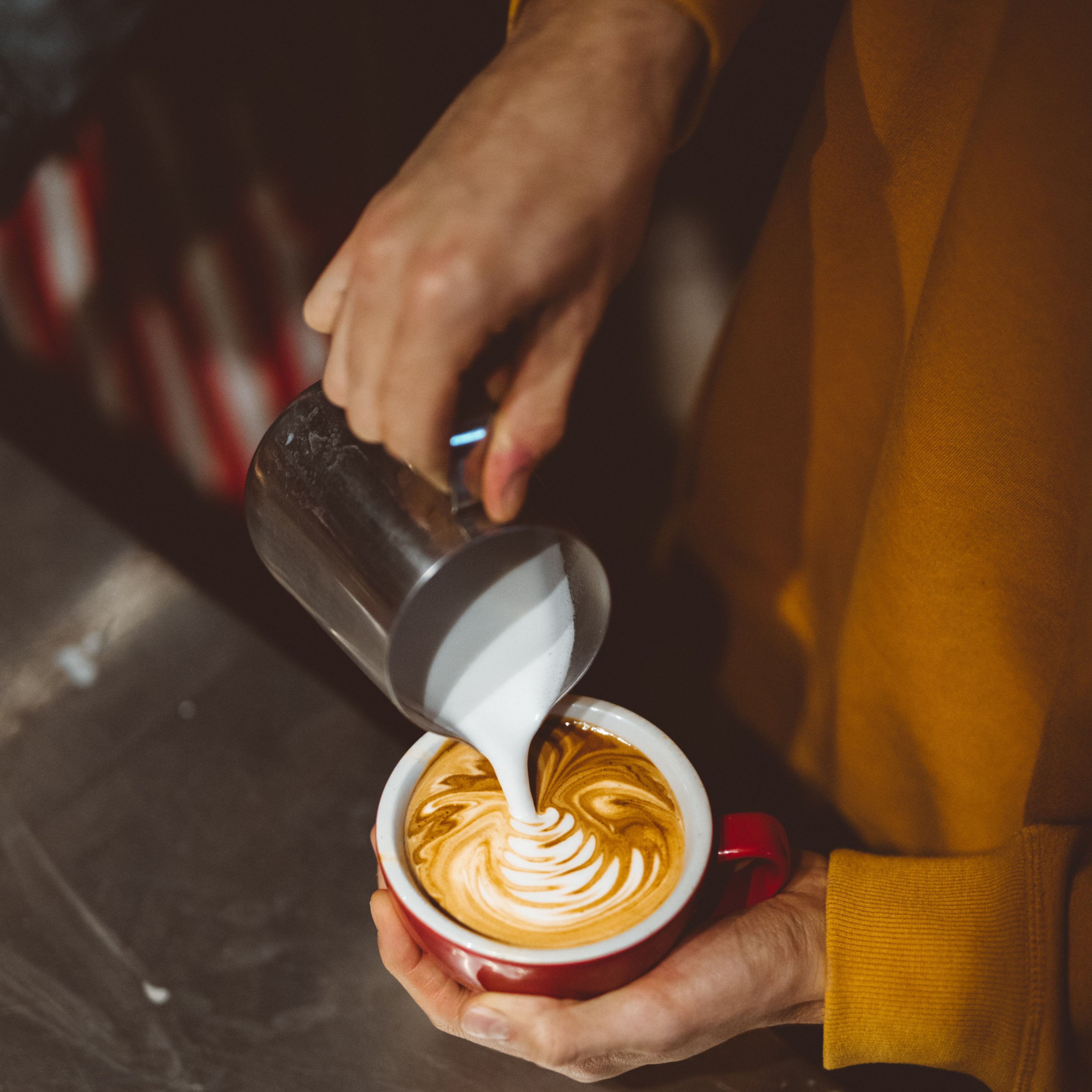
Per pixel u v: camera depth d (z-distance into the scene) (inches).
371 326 20.5
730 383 39.0
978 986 25.4
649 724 29.9
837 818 40.5
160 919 31.4
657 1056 25.4
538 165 21.7
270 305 94.7
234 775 35.3
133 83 80.8
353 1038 28.7
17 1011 29.3
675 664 46.9
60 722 37.4
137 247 91.4
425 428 20.4
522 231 20.9
